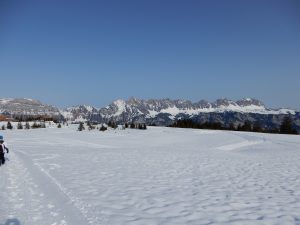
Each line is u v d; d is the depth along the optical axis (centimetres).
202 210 912
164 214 874
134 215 868
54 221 829
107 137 9975
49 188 1212
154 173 1598
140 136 10006
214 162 2123
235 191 1166
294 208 928
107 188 1210
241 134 7419
